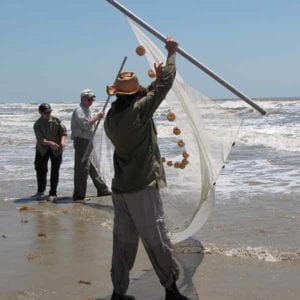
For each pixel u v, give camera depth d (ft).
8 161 48.24
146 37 14.60
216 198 27.58
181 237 16.94
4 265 17.01
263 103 201.87
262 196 27.66
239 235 19.86
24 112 234.38
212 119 15.29
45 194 30.89
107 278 15.43
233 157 46.32
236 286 14.38
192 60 14.49
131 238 13.24
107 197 29.55
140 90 12.78
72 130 28.66
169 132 61.72
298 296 13.47
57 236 20.74
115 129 12.49
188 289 14.34
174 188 16.51
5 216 24.94
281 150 51.08
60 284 15.01
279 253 17.33
